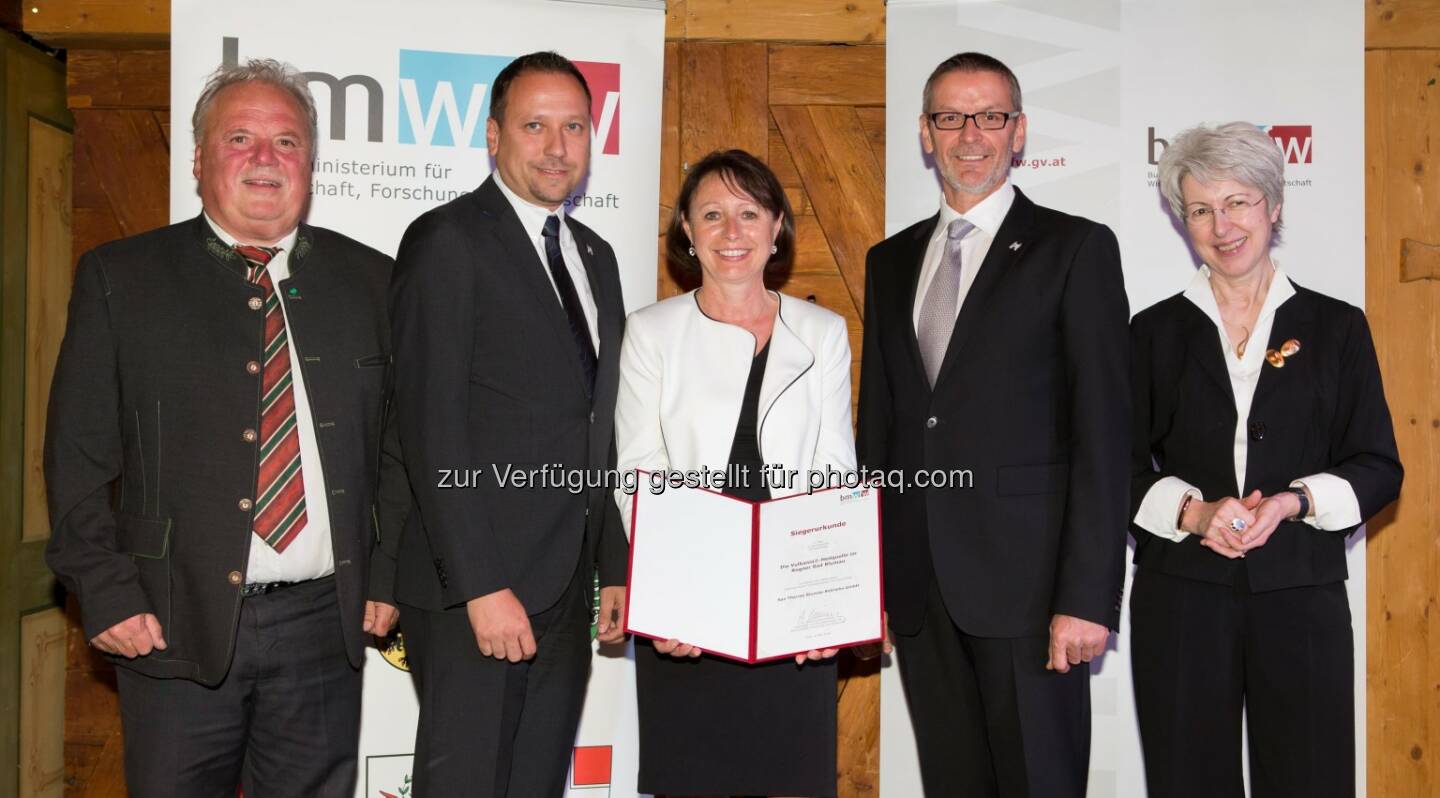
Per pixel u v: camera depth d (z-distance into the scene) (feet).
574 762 9.55
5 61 9.78
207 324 6.77
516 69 7.30
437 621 6.77
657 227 9.64
